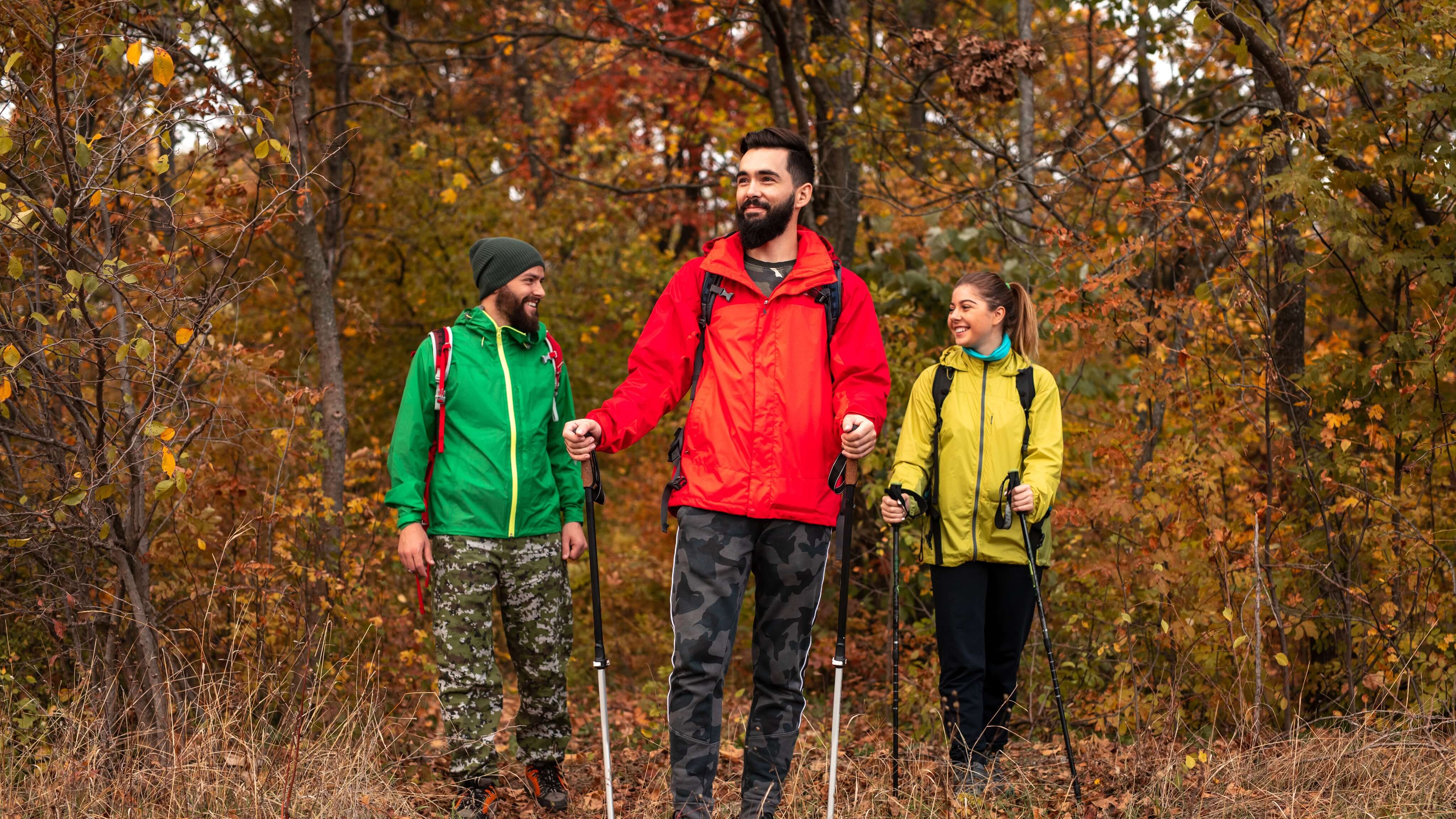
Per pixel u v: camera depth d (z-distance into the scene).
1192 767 3.41
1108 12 6.29
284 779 3.26
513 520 3.53
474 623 3.47
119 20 3.80
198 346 3.54
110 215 3.64
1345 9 4.63
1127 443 4.48
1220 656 4.23
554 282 8.90
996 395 3.67
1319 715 4.24
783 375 2.98
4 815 3.08
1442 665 3.99
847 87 6.85
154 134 3.48
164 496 3.71
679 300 3.13
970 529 3.61
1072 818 3.30
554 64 11.24
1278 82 4.53
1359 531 4.32
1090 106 7.89
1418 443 4.26
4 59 3.32
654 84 11.44
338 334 5.51
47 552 3.66
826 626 5.93
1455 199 4.18
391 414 8.23
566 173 9.48
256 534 4.34
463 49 10.88
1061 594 4.77
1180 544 4.20
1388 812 3.25
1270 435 4.18
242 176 4.53
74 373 3.65
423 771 3.94
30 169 3.47
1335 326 5.86
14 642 3.78
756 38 10.01
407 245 8.27
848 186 6.58
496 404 3.56
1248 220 4.25
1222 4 4.46
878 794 3.45
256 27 6.33
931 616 5.09
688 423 3.02
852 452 2.92
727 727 4.69
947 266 6.61
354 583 4.50
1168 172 4.78
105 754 3.37
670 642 6.50
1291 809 3.12
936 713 4.50
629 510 9.09
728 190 7.78
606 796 3.42
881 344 3.16
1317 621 4.35
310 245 5.45
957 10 8.57
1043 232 5.51
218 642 4.23
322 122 7.70
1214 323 4.43
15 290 3.50
